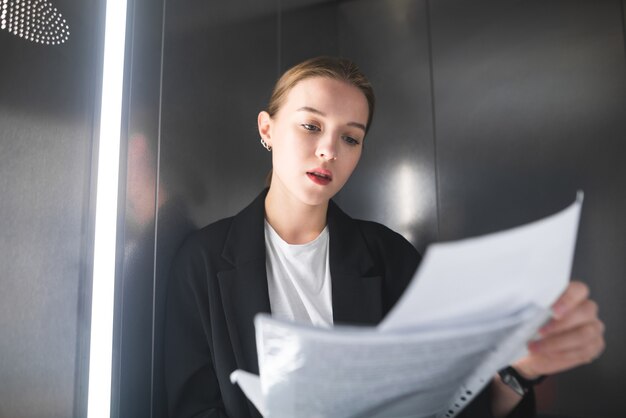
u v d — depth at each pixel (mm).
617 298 1572
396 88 1928
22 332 861
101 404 987
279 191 1075
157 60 1163
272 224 1113
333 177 1006
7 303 842
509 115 1764
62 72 968
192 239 1152
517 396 861
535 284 556
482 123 1795
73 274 957
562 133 1692
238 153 1426
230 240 1099
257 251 1064
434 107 1864
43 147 919
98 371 985
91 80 1022
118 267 1027
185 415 1027
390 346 541
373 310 1067
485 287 519
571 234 531
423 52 1903
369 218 1917
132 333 1050
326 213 1144
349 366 567
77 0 1007
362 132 1032
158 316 1113
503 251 482
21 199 876
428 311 520
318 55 1896
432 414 764
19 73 890
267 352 585
